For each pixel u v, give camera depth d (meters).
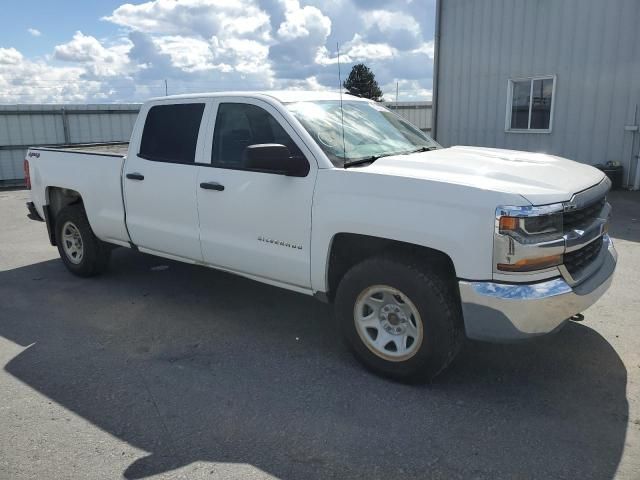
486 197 3.13
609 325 4.53
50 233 6.41
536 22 12.85
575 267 3.43
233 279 6.01
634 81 11.29
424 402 3.45
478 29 14.34
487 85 14.34
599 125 12.02
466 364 3.93
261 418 3.31
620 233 7.77
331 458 2.92
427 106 24.19
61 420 3.33
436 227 3.27
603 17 11.58
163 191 4.84
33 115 16.31
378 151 4.21
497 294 3.13
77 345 4.41
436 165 3.65
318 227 3.80
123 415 3.38
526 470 2.80
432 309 3.38
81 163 5.66
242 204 4.24
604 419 3.23
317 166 3.84
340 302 3.83
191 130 4.71
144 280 6.03
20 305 5.34
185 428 3.22
